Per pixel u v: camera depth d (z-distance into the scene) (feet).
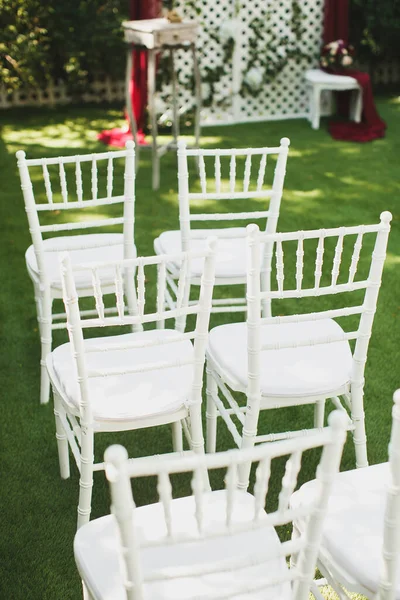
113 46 24.45
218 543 5.24
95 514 7.94
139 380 7.20
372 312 7.12
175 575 4.36
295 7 22.95
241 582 4.94
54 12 23.77
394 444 4.36
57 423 8.11
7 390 10.13
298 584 4.70
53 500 8.11
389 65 28.40
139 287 6.35
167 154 20.49
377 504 5.71
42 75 24.89
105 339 7.86
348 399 7.64
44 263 9.15
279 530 7.73
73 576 7.09
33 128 22.62
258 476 4.13
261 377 7.38
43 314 9.40
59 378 7.33
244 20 22.70
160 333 7.98
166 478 3.93
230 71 23.16
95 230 15.53
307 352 7.82
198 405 7.05
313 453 8.94
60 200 17.28
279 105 24.48
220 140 21.65
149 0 20.30
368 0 25.75
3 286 13.21
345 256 14.40
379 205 16.92
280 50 23.57
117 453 3.67
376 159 20.15
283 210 16.65
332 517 5.57
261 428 9.43
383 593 4.94
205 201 17.19
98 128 22.65
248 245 6.38
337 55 22.75
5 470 8.57
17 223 15.93
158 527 5.35
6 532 7.62
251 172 19.08
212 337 8.18
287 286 13.30
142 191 17.85
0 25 23.72
